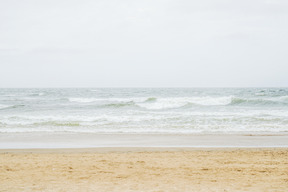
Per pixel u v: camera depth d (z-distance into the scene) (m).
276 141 12.45
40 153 10.08
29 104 36.50
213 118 19.98
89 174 7.09
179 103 30.98
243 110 26.41
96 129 16.30
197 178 6.69
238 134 14.33
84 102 40.00
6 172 7.28
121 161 8.62
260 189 5.72
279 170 7.43
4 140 12.98
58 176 6.88
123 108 30.17
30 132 15.29
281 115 21.58
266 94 52.94
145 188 5.81
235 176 6.86
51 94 66.00
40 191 5.56
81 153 10.05
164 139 13.12
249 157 9.18
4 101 41.84
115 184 6.14
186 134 14.45
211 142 12.34
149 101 37.47
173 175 6.99
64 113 24.95
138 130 15.88
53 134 14.64
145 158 9.09
